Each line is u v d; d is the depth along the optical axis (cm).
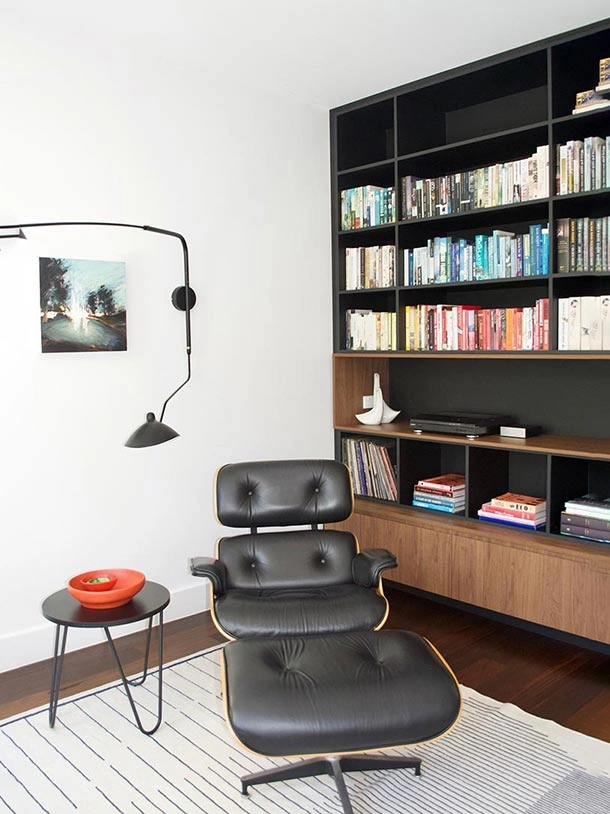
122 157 318
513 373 375
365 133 416
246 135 365
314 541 288
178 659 305
